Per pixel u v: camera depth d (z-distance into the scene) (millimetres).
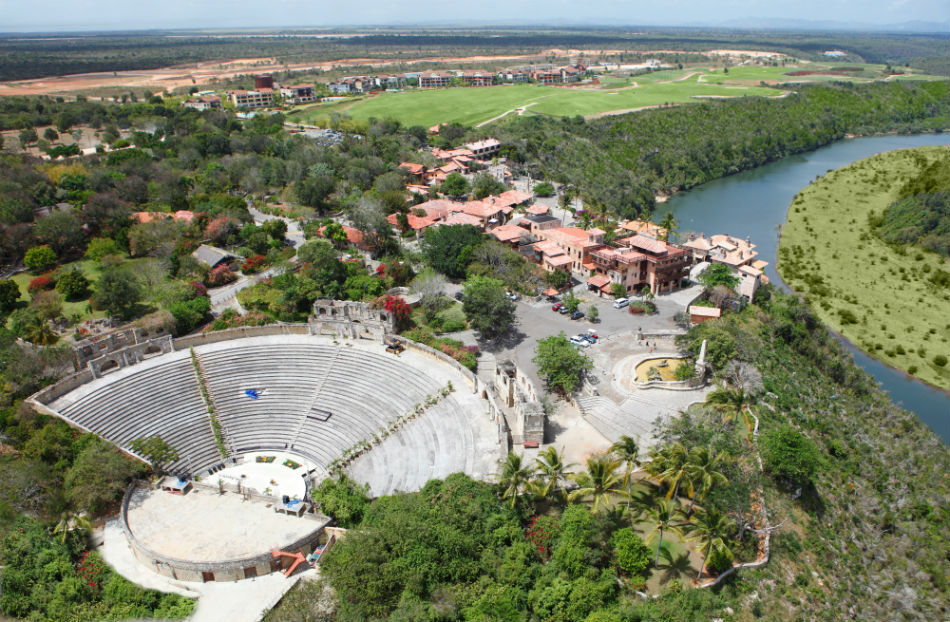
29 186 173125
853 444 101375
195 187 196375
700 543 70375
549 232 163875
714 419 88375
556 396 103375
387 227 156125
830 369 125375
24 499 76188
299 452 96062
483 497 73312
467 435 88750
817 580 74062
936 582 79062
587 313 133250
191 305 120438
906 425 109688
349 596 64625
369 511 75688
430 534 68250
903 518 89688
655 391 102625
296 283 125250
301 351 110000
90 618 65938
